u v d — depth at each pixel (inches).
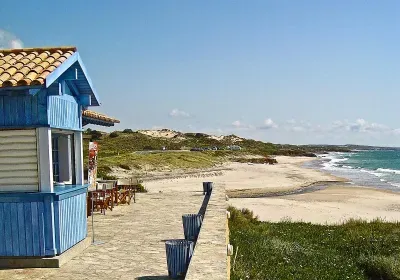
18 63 315.3
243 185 1674.5
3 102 303.1
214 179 1924.2
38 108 301.6
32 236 301.9
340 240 601.0
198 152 3627.0
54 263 298.5
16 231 302.5
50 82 286.8
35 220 301.7
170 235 404.2
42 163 303.7
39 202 302.2
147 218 504.4
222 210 421.7
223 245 260.5
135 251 341.7
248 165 3171.8
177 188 1427.2
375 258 479.2
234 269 369.1
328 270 437.4
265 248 494.3
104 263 307.4
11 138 305.1
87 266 299.9
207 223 340.2
